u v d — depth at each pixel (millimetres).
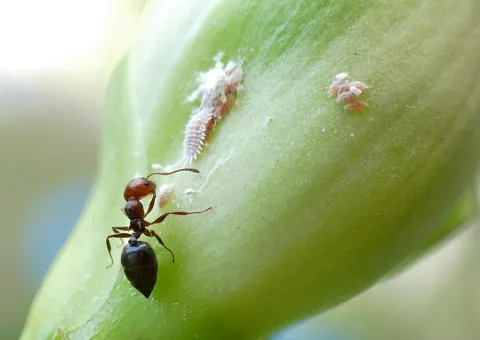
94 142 74
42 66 76
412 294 64
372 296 63
